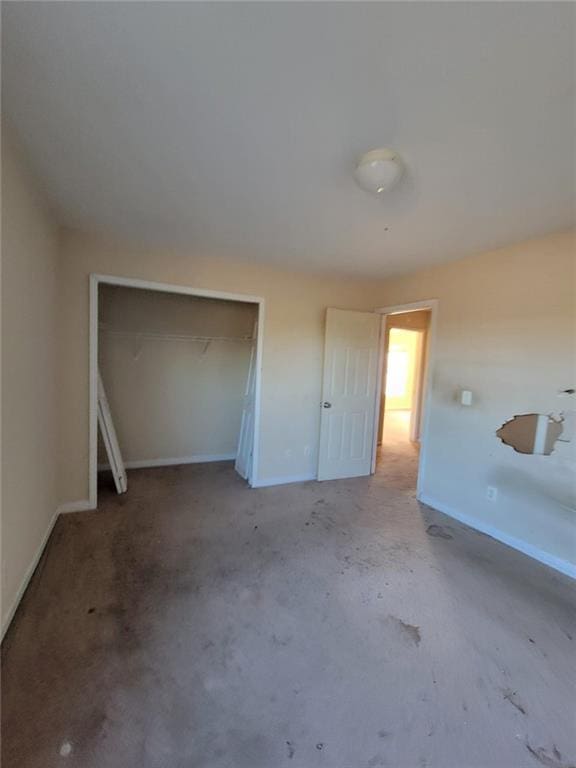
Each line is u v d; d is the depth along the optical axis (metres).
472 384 3.10
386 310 4.09
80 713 1.36
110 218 2.56
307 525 3.00
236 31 1.05
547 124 1.40
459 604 2.08
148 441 4.33
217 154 1.71
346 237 2.74
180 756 1.23
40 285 2.23
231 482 3.92
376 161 1.60
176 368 4.39
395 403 9.27
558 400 2.52
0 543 1.60
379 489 3.88
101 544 2.56
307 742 1.30
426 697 1.50
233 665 1.61
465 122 1.40
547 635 1.87
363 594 2.14
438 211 2.22
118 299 4.04
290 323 3.84
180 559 2.42
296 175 1.86
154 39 1.09
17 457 1.82
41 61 1.18
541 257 2.60
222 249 3.15
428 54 1.10
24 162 1.81
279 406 3.88
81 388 2.96
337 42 1.07
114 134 1.58
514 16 0.97
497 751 1.30
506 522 2.83
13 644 1.66
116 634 1.75
